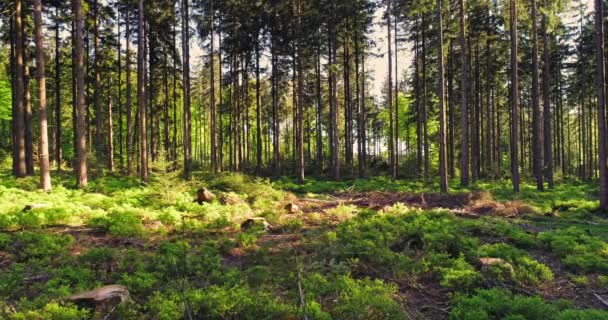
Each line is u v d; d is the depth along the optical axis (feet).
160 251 29.58
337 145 100.01
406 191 73.15
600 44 49.08
